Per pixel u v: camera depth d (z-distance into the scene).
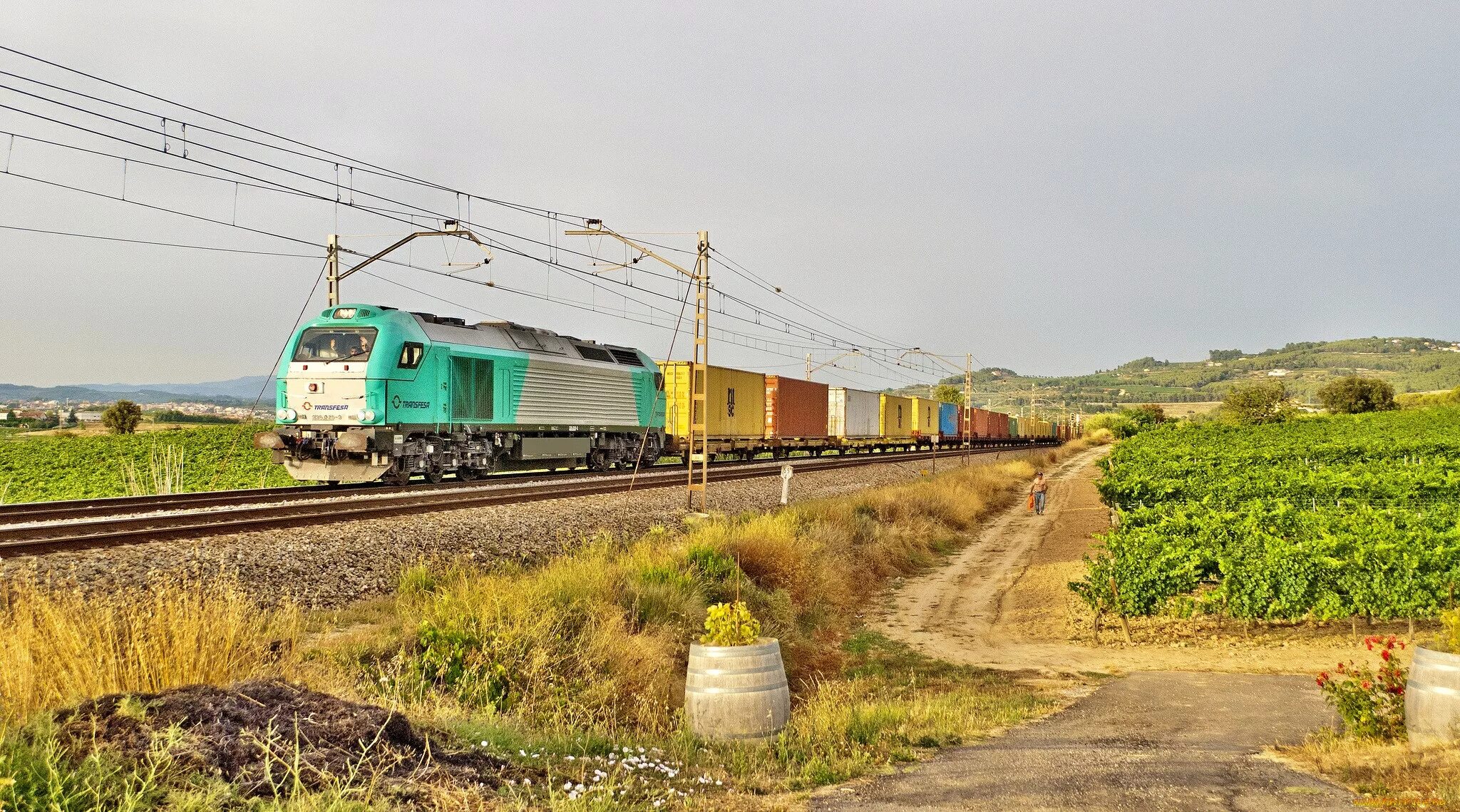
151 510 19.89
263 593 12.69
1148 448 52.00
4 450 47.41
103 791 5.04
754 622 9.70
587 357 35.12
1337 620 17.23
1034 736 9.27
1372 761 7.66
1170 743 8.80
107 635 7.80
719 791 7.23
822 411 56.41
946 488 36.81
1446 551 14.67
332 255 27.27
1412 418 84.19
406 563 15.43
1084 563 25.25
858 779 7.55
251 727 6.16
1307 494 26.45
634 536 21.06
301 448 24.98
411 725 7.33
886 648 16.66
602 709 10.62
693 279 25.12
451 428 27.11
